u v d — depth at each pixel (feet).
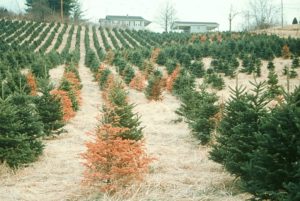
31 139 33.71
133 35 236.84
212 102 42.22
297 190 15.78
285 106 18.17
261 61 132.05
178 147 40.93
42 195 24.43
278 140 17.97
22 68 118.32
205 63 136.46
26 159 31.09
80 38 228.84
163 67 136.46
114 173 24.64
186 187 25.08
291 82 98.48
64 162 32.99
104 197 23.16
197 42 183.73
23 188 25.52
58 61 141.69
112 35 235.40
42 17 292.40
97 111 69.72
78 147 40.16
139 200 22.50
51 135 43.83
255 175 18.56
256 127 24.66
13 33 208.13
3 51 143.95
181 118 58.34
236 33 212.43
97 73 110.52
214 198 22.53
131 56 151.12
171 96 88.38
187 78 83.66
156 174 28.55
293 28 239.91
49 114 42.57
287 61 130.62
